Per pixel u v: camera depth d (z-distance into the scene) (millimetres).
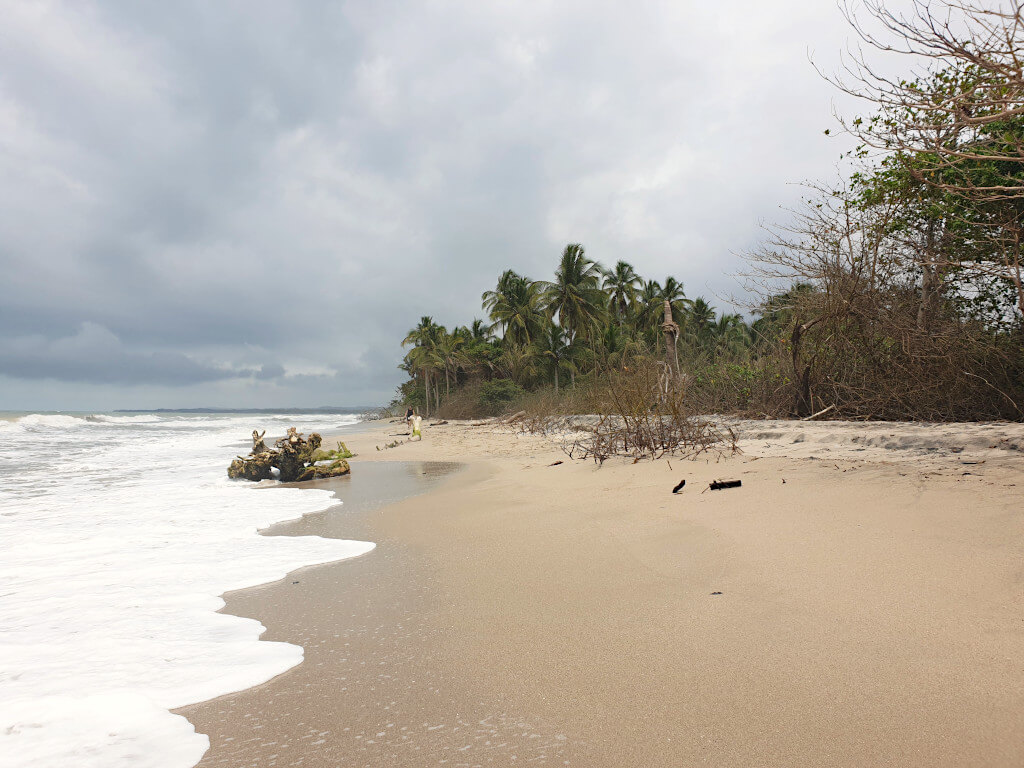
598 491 6477
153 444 21312
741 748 1743
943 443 5758
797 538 3723
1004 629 2236
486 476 9336
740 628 2605
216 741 2021
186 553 4898
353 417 84375
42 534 5699
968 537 3195
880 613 2541
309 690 2387
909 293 9352
